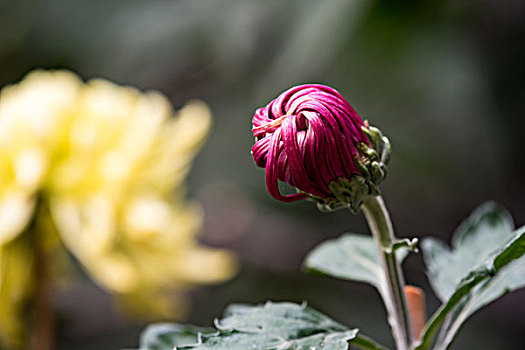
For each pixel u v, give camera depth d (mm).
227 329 412
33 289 764
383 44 1054
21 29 1085
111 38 1066
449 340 440
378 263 473
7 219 725
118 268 774
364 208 416
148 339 473
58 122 768
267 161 406
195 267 854
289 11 848
